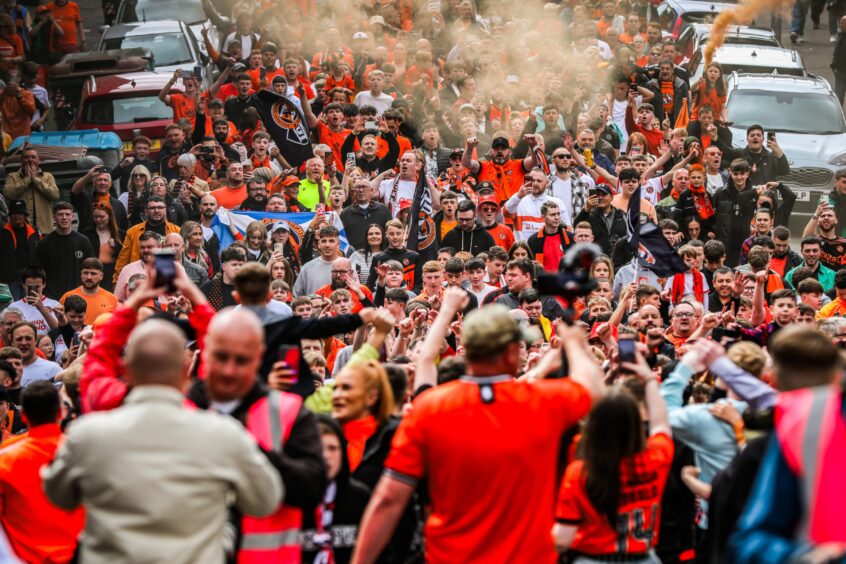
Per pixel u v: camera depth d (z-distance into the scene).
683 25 42.81
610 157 27.56
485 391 7.25
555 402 7.28
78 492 6.58
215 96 31.77
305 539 8.06
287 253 22.28
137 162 26.83
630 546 8.23
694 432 9.29
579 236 21.11
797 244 29.73
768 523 5.34
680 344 15.34
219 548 6.62
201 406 7.50
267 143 25.88
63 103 35.09
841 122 33.06
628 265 19.77
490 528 7.18
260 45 33.78
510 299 17.47
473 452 7.14
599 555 8.22
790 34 49.88
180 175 25.56
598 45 37.12
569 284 7.64
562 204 22.31
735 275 18.69
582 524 8.23
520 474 7.15
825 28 52.22
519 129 28.88
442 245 21.70
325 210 22.55
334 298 17.14
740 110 33.28
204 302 8.02
